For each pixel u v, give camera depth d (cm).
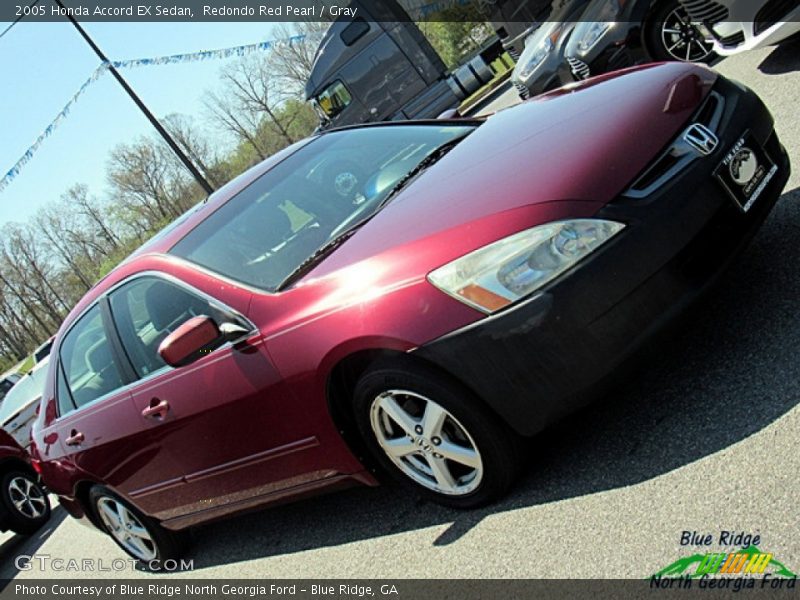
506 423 265
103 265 5456
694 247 255
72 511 477
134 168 5009
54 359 468
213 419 337
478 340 249
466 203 275
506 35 1281
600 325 243
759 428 237
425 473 300
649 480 246
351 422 308
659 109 284
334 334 278
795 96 507
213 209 390
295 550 359
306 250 329
